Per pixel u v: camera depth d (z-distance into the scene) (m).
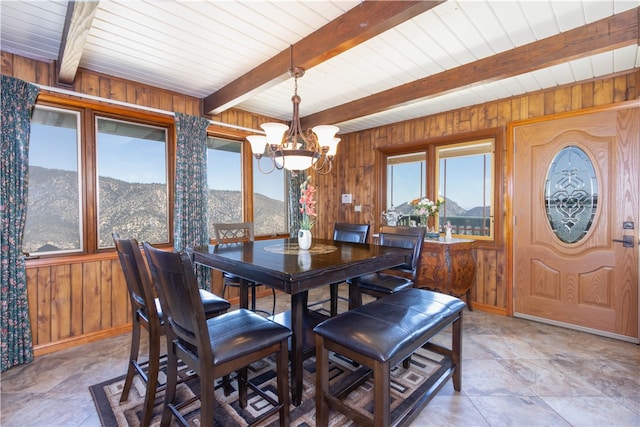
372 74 2.73
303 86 3.02
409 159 4.18
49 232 2.55
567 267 2.95
